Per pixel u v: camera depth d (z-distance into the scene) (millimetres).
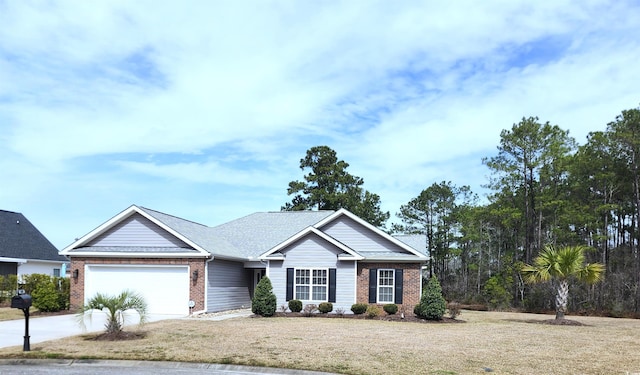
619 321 27328
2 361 12438
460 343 15875
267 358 12602
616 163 43375
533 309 38469
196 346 14211
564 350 14891
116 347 13977
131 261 26094
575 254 24578
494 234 53938
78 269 26453
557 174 46812
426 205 59594
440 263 59969
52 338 16016
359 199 56312
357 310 25078
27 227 40938
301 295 26453
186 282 25641
